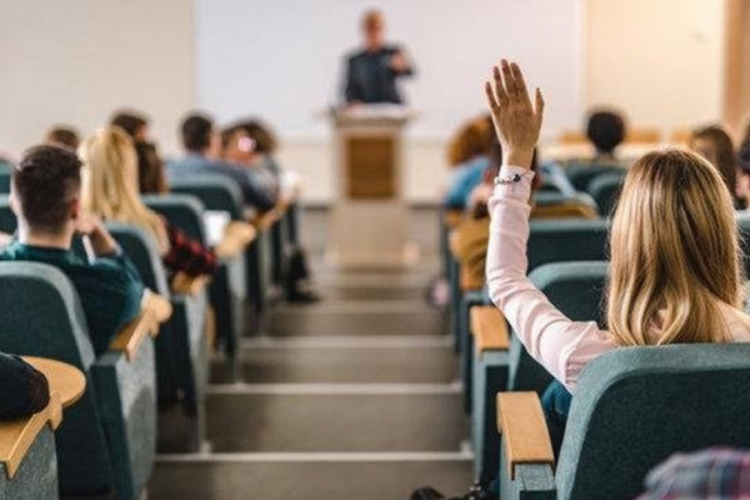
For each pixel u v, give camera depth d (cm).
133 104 852
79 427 237
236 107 859
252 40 851
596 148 484
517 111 179
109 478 247
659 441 143
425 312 531
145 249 285
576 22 833
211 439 349
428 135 860
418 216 859
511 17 836
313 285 600
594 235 247
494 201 181
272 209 483
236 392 401
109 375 235
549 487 162
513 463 172
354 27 846
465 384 340
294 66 853
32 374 171
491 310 280
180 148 852
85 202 309
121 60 846
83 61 844
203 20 846
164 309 272
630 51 833
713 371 137
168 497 302
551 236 246
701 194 156
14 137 851
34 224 235
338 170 650
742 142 312
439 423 367
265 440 349
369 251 660
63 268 237
